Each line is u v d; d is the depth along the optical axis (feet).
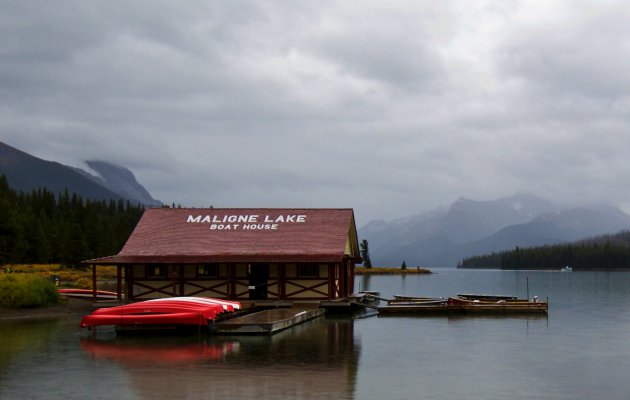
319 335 82.38
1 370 56.54
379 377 53.57
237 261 119.24
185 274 126.52
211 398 45.52
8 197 397.39
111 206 593.83
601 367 59.47
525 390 49.39
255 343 73.61
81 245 262.26
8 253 247.09
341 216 134.51
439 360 62.85
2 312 110.63
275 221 133.69
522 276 479.00
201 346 70.85
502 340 78.89
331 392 47.67
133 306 84.58
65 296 129.49
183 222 134.62
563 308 137.49
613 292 216.74
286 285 125.39
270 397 45.83
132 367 57.47
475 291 224.12
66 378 52.80
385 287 254.68
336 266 129.59
